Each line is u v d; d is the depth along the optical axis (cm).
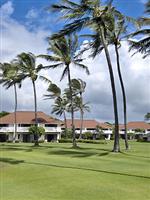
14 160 2534
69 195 1345
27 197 1320
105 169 2011
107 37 3884
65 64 4619
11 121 8900
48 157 2838
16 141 7862
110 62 3297
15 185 1566
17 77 6153
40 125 8875
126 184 1520
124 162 2444
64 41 4478
